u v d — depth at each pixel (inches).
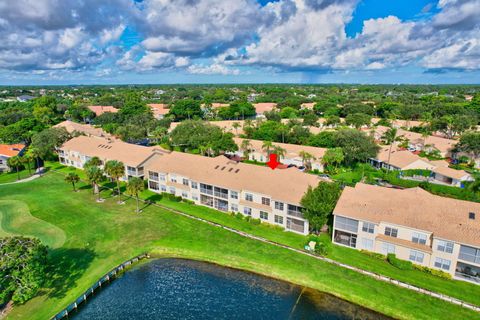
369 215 1556.3
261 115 6791.3
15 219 2005.4
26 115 5132.9
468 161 3299.7
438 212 1486.2
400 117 5772.6
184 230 1855.3
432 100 7426.2
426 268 1423.5
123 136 4232.3
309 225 1774.1
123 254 1633.9
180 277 1494.8
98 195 2405.3
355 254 1573.6
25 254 1205.1
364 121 4793.3
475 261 1325.0
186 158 2444.6
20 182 2746.1
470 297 1272.1
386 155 3233.3
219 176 2132.1
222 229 1859.0
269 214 1875.0
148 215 2053.4
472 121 4345.5
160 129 4315.9
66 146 3282.5
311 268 1486.2
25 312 1229.7
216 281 1462.8
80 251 1651.1
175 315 1278.3
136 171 2581.2
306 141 3693.4
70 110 6136.8
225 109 6363.2
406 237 1480.1
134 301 1352.1
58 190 2522.1
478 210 1448.1
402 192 1643.7
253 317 1261.1
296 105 7027.6
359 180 2684.5
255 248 1659.7
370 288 1349.7
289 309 1290.6
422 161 2901.1
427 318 1192.2
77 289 1373.0
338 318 1235.2
